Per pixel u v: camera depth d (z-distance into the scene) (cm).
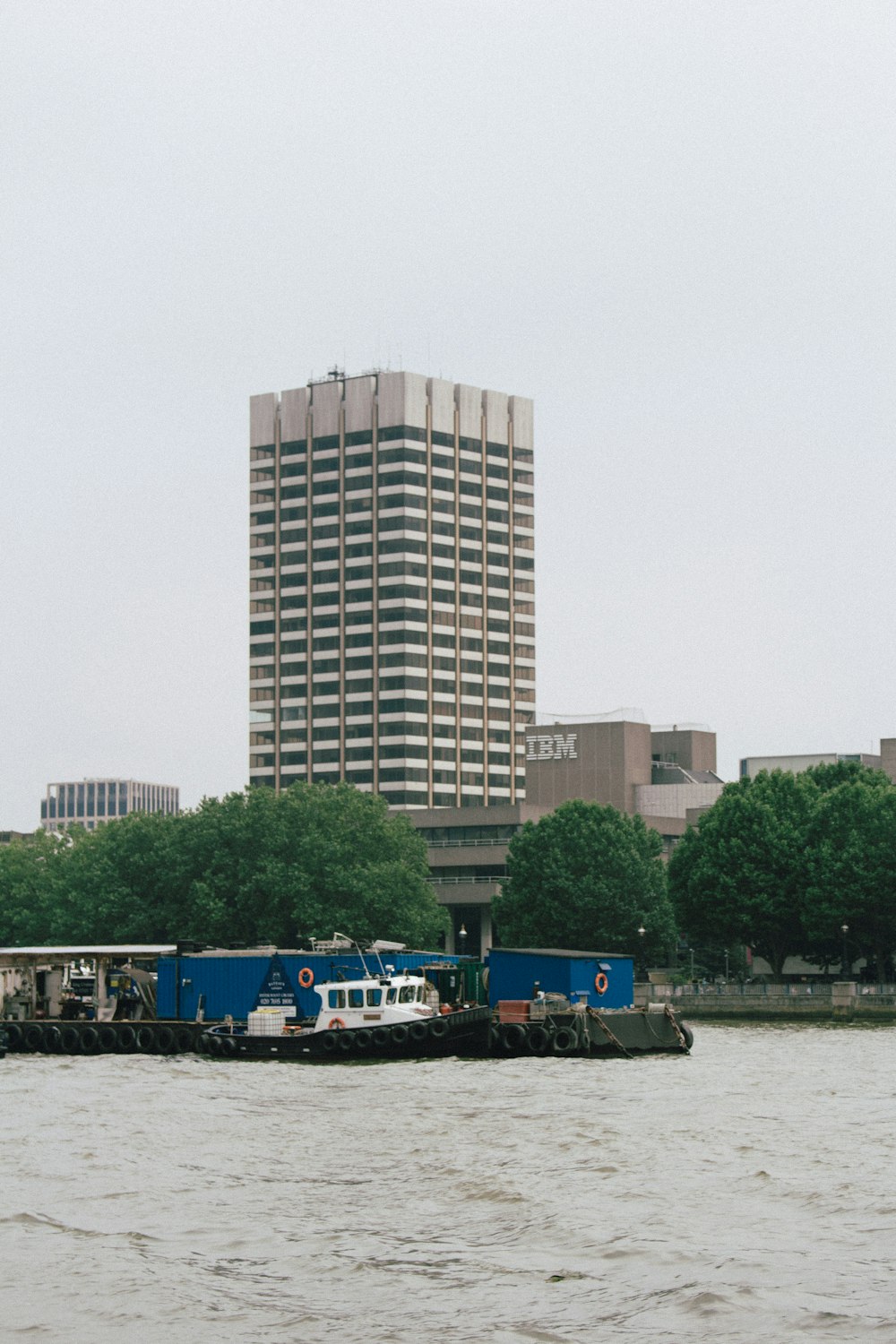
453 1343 3241
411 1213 4459
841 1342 3206
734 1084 7650
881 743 19912
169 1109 6888
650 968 18075
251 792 17725
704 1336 3259
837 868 14588
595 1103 6900
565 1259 3897
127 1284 3688
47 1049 10400
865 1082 7700
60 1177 5081
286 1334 3312
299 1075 8500
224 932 16638
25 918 19038
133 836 17800
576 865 16725
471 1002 10394
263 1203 4619
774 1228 4209
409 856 17662
